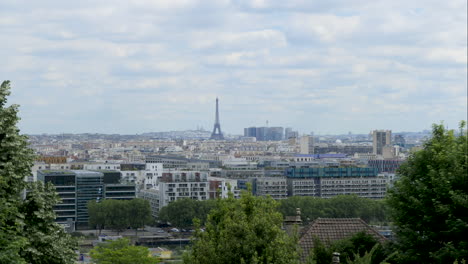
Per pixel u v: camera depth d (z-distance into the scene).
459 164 105.25
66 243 96.56
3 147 91.00
